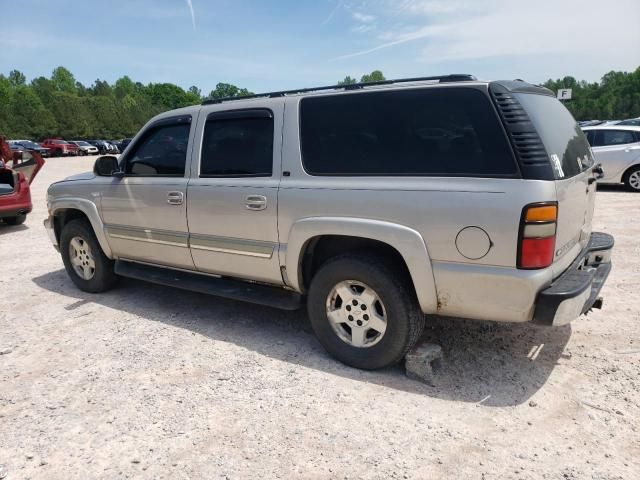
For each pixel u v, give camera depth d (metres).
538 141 2.69
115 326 4.22
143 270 4.64
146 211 4.31
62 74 123.50
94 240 4.91
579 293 2.70
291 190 3.39
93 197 4.74
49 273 5.98
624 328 3.87
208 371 3.38
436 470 2.37
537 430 2.64
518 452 2.47
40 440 2.67
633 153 11.12
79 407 2.98
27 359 3.63
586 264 3.46
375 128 3.13
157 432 2.71
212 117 3.92
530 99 2.97
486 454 2.46
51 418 2.87
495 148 2.72
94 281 5.03
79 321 4.36
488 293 2.79
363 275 3.14
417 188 2.90
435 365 3.36
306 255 3.49
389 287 3.07
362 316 3.28
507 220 2.64
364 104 3.19
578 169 3.19
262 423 2.77
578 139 3.54
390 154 3.06
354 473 2.36
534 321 2.76
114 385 3.22
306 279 3.58
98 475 2.39
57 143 39.97
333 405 2.93
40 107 61.38
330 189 3.21
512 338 3.76
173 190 4.06
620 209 9.07
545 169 2.65
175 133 4.17
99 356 3.65
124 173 4.50
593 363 3.34
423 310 3.05
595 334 3.78
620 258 5.83
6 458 2.53
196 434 2.69
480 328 3.94
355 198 3.11
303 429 2.71
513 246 2.65
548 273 2.71
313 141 3.38
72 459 2.51
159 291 5.14
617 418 2.72
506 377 3.21
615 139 11.40
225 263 3.89
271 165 3.55
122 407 2.96
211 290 3.99
